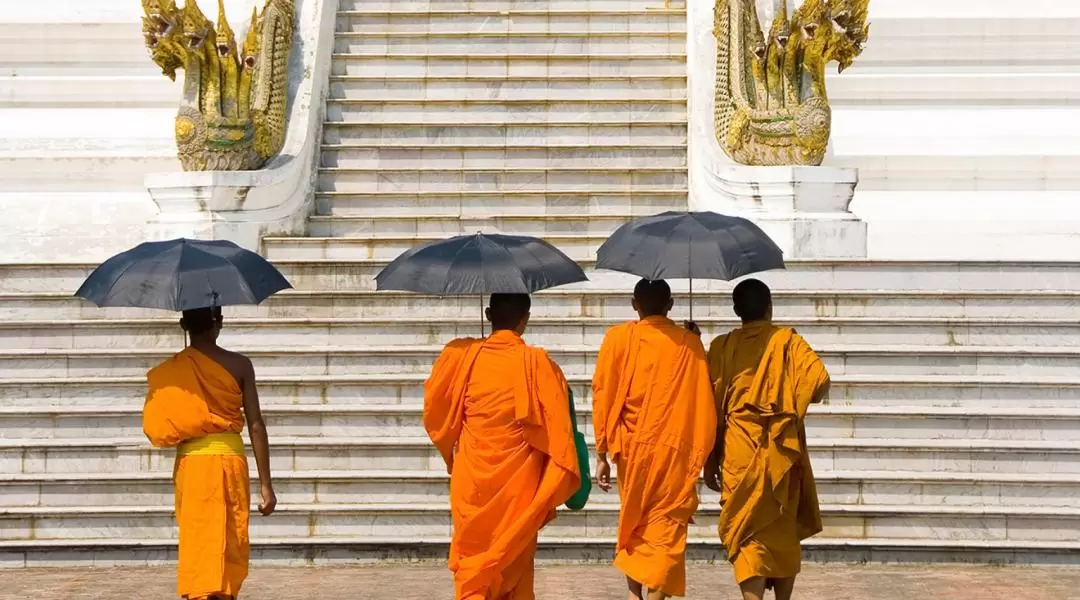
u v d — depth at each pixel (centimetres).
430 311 1672
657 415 1066
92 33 2275
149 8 1850
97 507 1430
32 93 2230
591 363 1573
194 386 1041
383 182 2052
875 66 2241
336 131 2119
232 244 1095
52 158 2144
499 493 1007
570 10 2306
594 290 1669
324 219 1978
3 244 2072
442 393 1030
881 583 1298
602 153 2083
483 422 1014
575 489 1023
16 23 2272
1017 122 2173
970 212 2088
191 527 1033
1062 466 1443
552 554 1385
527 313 1053
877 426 1481
